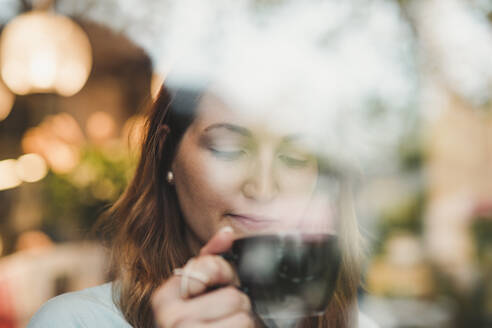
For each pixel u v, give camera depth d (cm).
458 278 602
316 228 117
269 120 110
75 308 107
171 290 83
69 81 307
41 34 291
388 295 535
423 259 679
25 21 294
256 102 110
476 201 801
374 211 737
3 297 226
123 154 271
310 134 114
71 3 353
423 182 831
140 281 116
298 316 82
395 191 819
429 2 493
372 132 544
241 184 109
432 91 547
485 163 869
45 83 298
